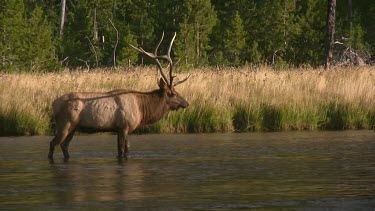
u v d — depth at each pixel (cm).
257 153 5469
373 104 7938
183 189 3866
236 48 16362
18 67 15175
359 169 4575
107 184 4050
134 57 15638
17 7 16038
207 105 7581
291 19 16850
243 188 3891
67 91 8050
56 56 16825
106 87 8362
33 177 4334
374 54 17438
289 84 8412
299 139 6519
